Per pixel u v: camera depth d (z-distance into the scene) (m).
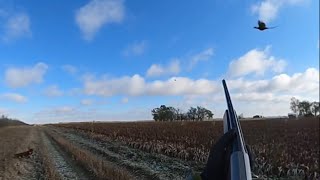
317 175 18.64
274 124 69.69
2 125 132.88
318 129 54.72
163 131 49.56
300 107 137.12
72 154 27.88
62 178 17.62
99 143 41.97
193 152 24.80
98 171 17.64
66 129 97.75
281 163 20.28
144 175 17.92
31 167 22.39
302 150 26.62
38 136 64.38
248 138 37.97
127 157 25.75
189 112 129.00
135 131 54.06
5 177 18.44
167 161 23.31
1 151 33.69
